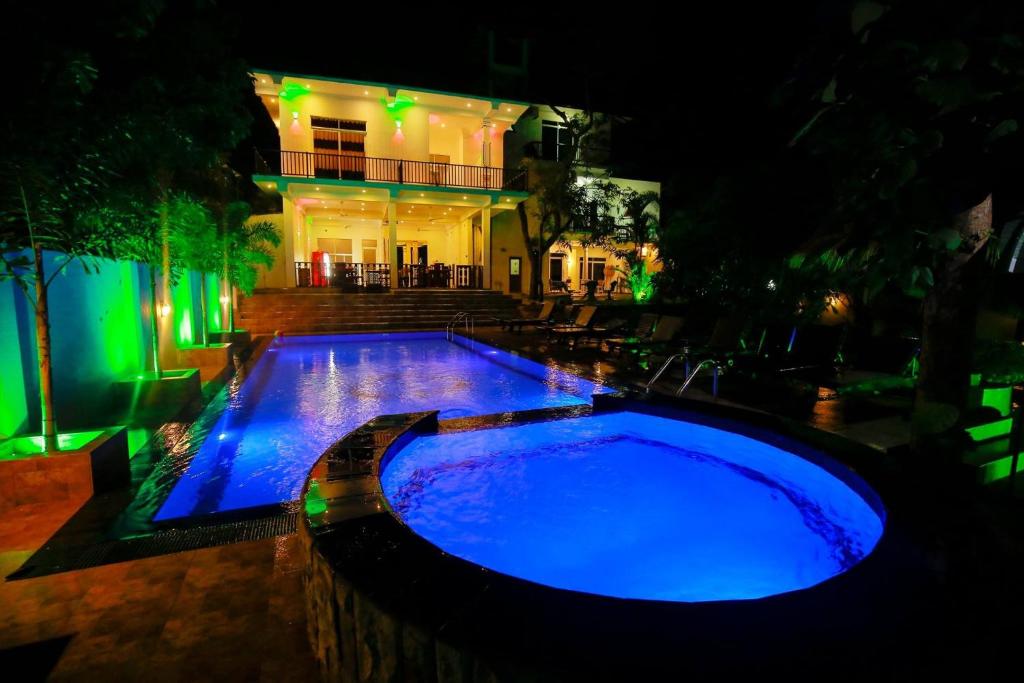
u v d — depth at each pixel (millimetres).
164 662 2205
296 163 20156
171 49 4691
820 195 6109
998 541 2293
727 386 7246
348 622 1930
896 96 1670
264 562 3010
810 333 6816
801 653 1545
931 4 1593
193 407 6438
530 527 3768
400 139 21266
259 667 2182
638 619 1688
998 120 1725
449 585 1895
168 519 3580
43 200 4008
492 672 1540
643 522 3875
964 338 3225
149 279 8195
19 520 3561
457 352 13266
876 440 4668
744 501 4168
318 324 16719
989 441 4090
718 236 8922
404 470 4270
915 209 1784
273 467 5285
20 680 2104
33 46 3436
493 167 21688
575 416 5359
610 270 27453
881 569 2008
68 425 5562
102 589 2730
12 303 4723
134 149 4648
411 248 26391
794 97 2057
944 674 1574
